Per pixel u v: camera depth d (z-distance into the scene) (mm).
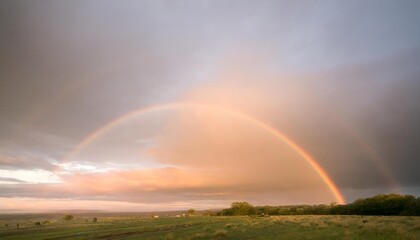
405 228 30391
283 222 49312
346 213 102188
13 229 71188
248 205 137750
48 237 48312
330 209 109312
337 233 29422
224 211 140250
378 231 28469
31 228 73188
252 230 38312
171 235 35562
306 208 122875
